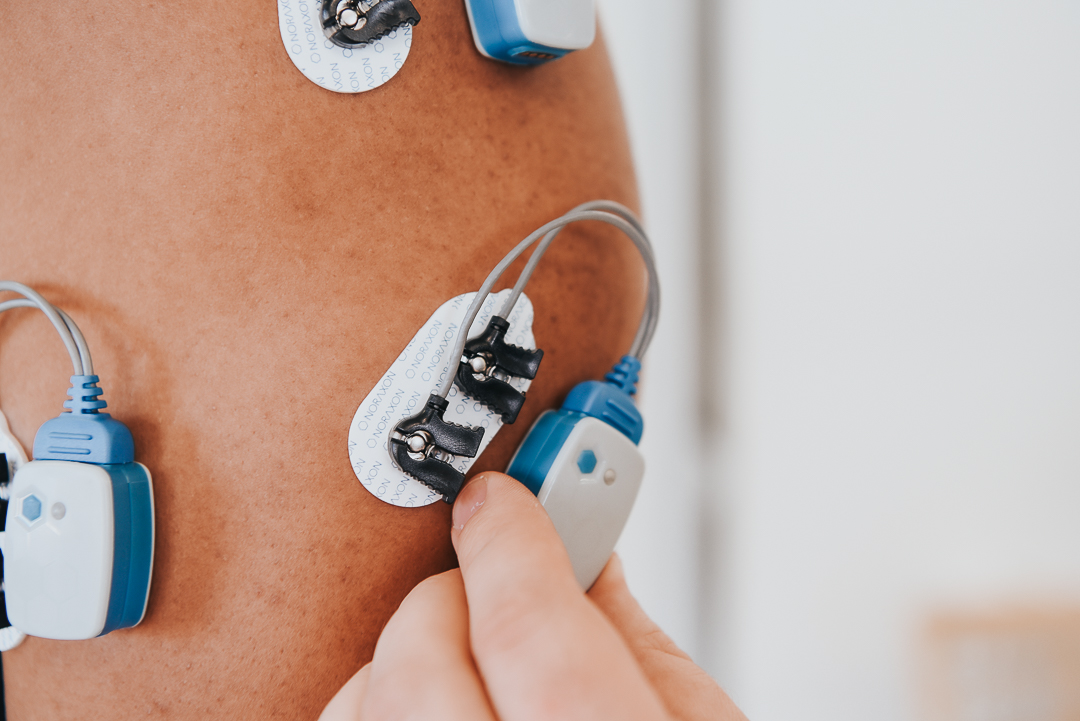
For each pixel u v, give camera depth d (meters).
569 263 0.34
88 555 0.26
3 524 0.31
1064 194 0.50
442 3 0.29
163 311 0.27
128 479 0.27
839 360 0.54
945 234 0.51
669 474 0.58
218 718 0.28
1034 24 0.49
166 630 0.28
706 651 0.59
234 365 0.27
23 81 0.28
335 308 0.28
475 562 0.26
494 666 0.22
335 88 0.28
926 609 0.53
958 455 0.52
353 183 0.28
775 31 0.54
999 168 0.50
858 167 0.52
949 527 0.52
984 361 0.51
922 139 0.51
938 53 0.50
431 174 0.30
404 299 0.29
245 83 0.27
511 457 0.33
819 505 0.55
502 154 0.31
